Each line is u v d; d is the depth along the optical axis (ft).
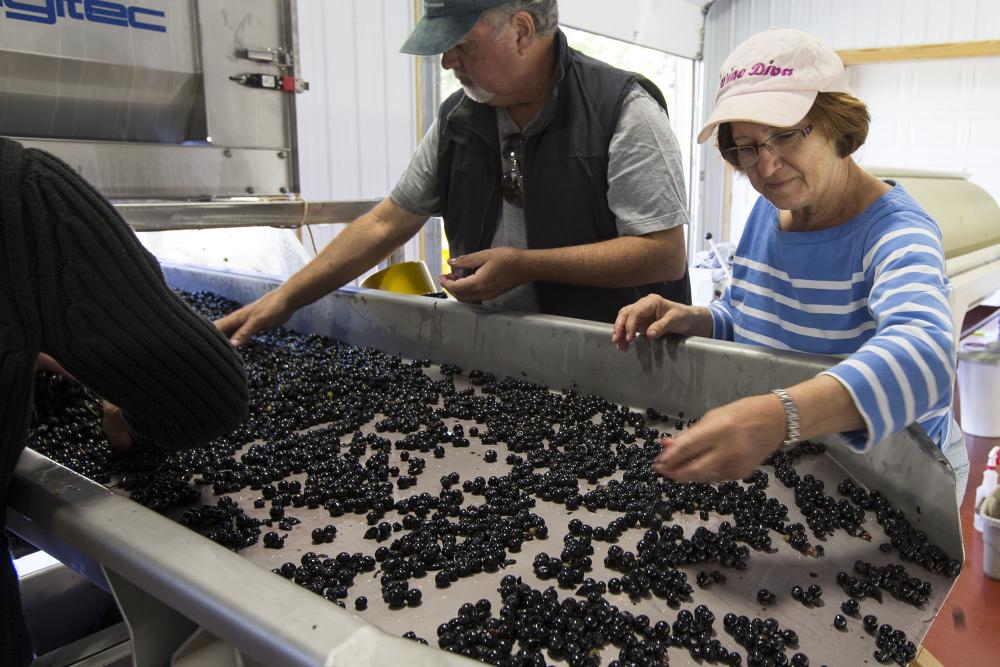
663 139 5.59
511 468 4.26
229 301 8.48
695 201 25.31
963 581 7.82
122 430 4.22
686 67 24.70
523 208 6.04
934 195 9.93
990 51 20.38
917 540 3.43
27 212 2.43
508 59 5.21
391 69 14.48
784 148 3.72
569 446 4.49
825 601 3.06
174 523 2.47
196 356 3.01
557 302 6.15
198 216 6.52
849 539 3.52
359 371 5.98
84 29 6.21
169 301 2.92
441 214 6.84
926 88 21.77
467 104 6.03
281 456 4.35
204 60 6.87
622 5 20.39
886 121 22.54
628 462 4.22
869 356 2.95
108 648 3.82
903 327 3.06
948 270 8.45
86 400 4.94
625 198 5.60
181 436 3.24
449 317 6.04
